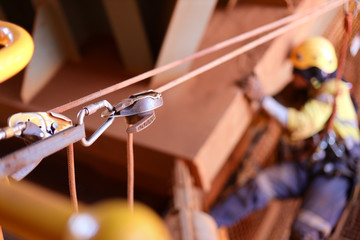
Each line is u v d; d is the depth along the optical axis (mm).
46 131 682
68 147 657
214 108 2686
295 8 3234
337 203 2600
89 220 238
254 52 2877
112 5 2947
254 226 3613
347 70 3436
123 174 3094
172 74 2936
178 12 2705
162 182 2982
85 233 234
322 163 2719
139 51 3072
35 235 260
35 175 3133
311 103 2598
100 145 2715
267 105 2701
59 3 3096
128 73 3158
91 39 3488
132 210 250
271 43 2908
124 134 2562
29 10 3746
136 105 792
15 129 635
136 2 2871
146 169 2705
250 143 3871
